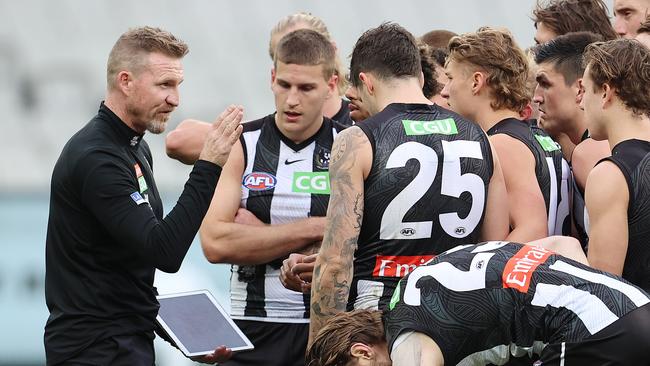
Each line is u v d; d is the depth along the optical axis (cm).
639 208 1184
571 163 1507
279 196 1538
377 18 6197
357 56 1359
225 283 2838
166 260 1265
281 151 1557
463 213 1279
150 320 1367
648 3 1839
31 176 5356
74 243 1314
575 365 1012
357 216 1254
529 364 1054
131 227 1272
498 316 1026
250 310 1555
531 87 1552
